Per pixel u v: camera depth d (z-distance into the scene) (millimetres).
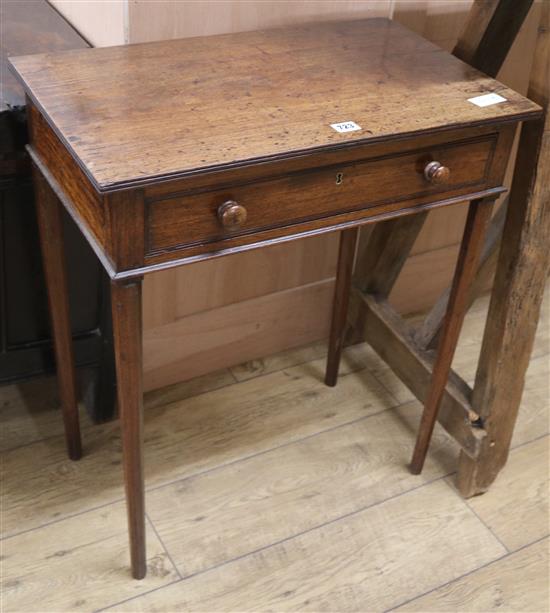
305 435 2092
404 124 1410
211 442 2049
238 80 1512
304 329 2324
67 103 1388
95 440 2025
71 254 1782
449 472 2029
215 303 2119
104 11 1692
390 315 2115
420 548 1844
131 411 1489
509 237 1689
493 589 1773
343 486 1968
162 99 1427
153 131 1336
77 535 1808
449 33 2025
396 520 1899
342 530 1866
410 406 2197
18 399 2100
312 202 1416
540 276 1720
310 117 1411
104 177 1216
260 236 1402
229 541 1822
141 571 1723
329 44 1685
